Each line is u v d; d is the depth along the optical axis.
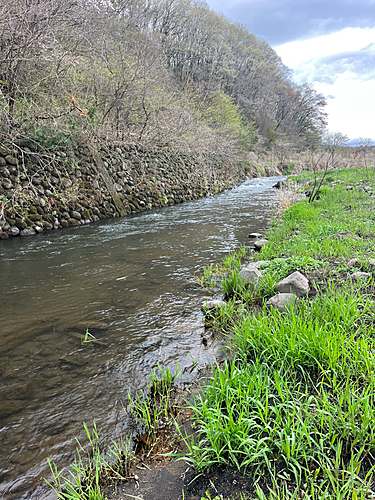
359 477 1.55
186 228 8.35
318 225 6.91
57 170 8.63
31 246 6.56
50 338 3.18
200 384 2.48
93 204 9.45
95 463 1.83
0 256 5.90
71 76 9.72
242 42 52.94
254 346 2.66
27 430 2.07
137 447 1.94
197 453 1.78
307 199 11.67
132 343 3.09
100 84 11.26
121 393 2.42
